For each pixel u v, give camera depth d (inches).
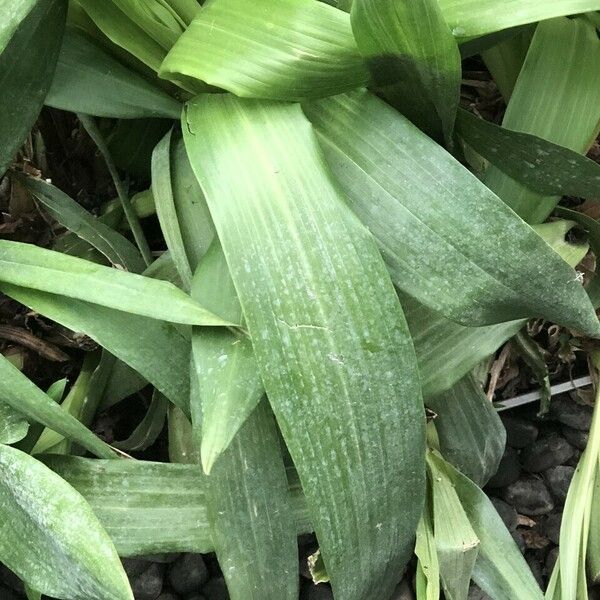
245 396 8.5
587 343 14.0
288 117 9.2
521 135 9.8
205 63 9.0
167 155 11.1
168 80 10.7
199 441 9.2
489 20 8.7
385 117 9.5
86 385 12.1
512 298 9.4
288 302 8.5
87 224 12.0
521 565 11.8
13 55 10.0
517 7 8.6
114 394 12.3
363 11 8.2
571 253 11.4
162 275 11.5
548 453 14.9
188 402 10.0
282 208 8.7
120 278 9.0
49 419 9.5
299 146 9.0
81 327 9.5
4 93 10.2
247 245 8.6
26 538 9.2
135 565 13.2
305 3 8.9
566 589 11.3
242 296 8.4
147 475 10.1
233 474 9.9
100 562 8.2
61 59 11.0
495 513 12.0
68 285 9.0
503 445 12.8
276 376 8.4
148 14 10.2
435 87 9.3
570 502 12.2
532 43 10.7
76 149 13.6
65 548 8.4
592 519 13.0
